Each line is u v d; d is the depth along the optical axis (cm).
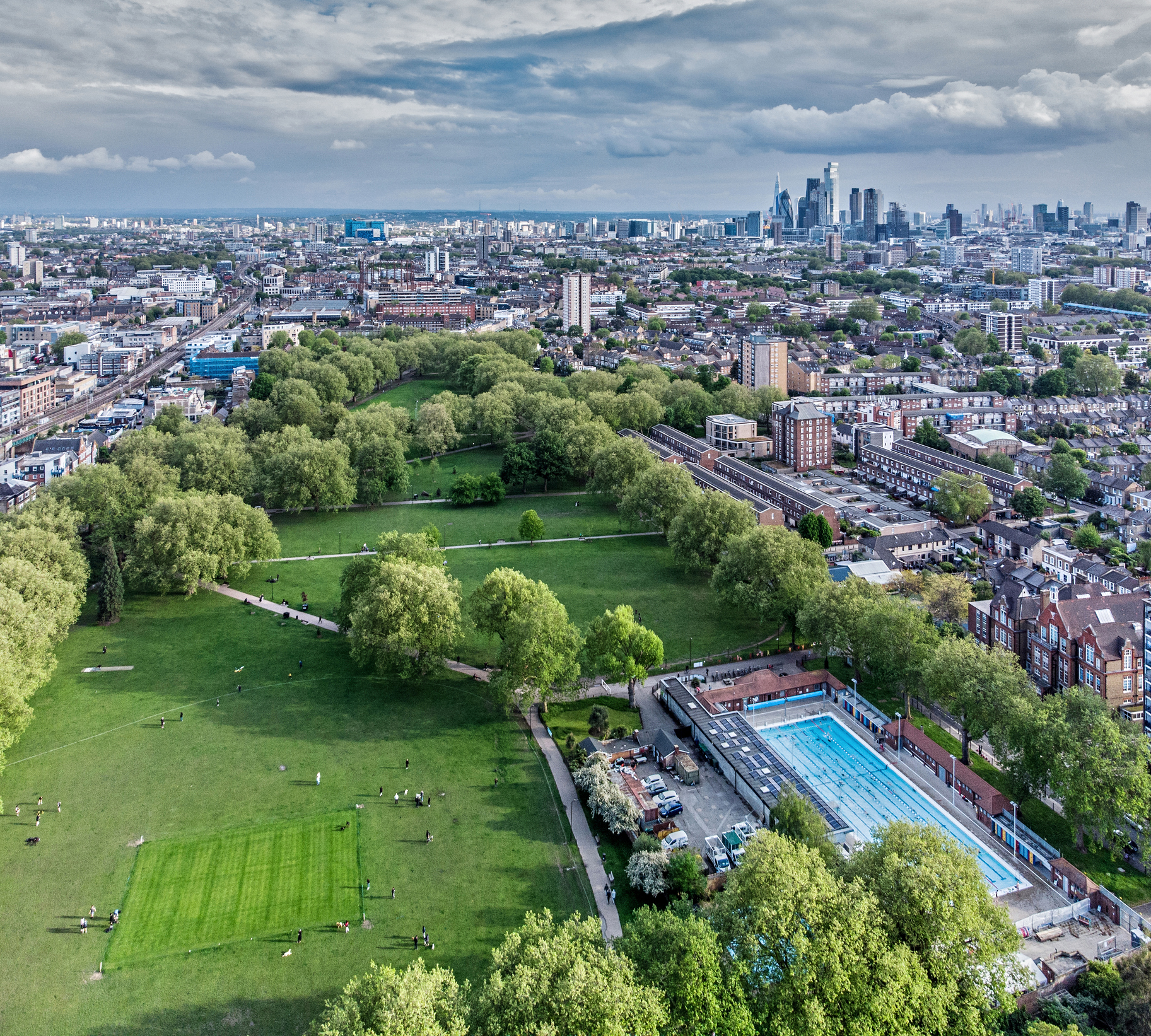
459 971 12162
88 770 16825
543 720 18625
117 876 14062
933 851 11481
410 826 15212
